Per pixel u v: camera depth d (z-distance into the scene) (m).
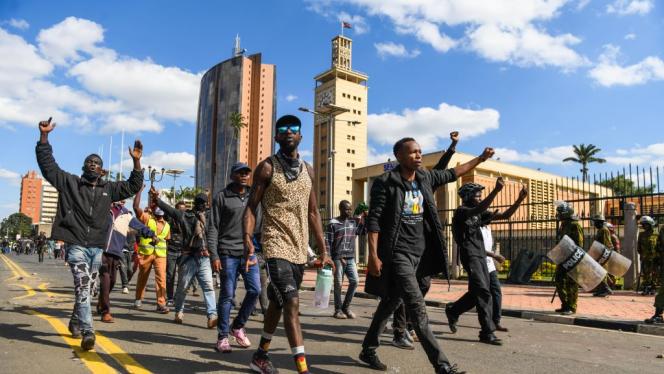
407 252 4.18
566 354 5.25
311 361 4.64
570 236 8.10
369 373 4.22
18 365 4.11
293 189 3.89
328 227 7.98
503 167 40.59
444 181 4.76
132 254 11.88
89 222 4.97
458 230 6.00
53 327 5.89
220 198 5.43
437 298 10.94
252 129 111.69
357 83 118.50
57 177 4.90
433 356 3.82
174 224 9.08
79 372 3.95
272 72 115.81
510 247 16.33
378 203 4.23
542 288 13.90
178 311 6.72
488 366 4.60
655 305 7.05
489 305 5.84
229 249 5.25
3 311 7.21
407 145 4.27
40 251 28.77
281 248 3.79
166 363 4.36
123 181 5.27
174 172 29.02
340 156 109.88
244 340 5.20
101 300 6.64
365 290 4.36
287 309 3.70
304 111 25.12
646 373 4.46
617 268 8.55
